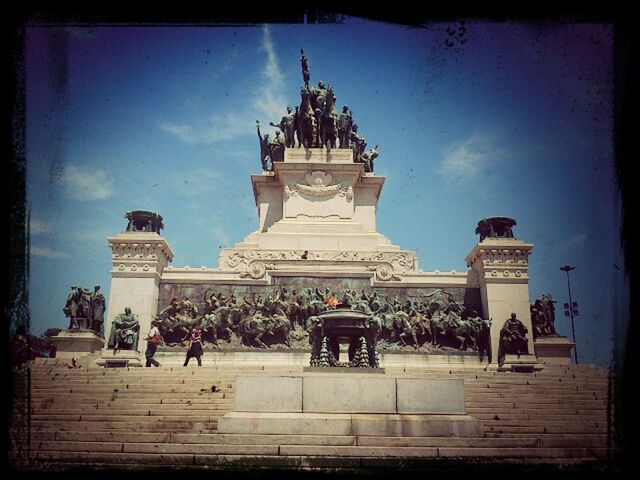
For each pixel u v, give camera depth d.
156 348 37.22
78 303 41.06
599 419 23.23
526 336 40.53
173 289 42.47
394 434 16.62
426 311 41.69
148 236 42.09
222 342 40.38
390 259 45.22
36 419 21.53
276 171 50.12
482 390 27.39
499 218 43.25
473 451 15.59
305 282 42.81
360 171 50.25
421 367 38.91
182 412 22.91
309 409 17.33
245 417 16.77
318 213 49.38
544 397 26.50
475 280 43.19
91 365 37.25
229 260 44.91
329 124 51.72
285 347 40.09
